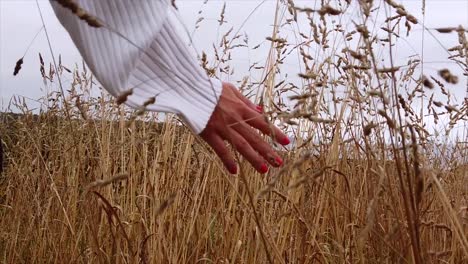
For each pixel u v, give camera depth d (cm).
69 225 257
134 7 122
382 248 176
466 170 219
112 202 249
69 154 290
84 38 118
